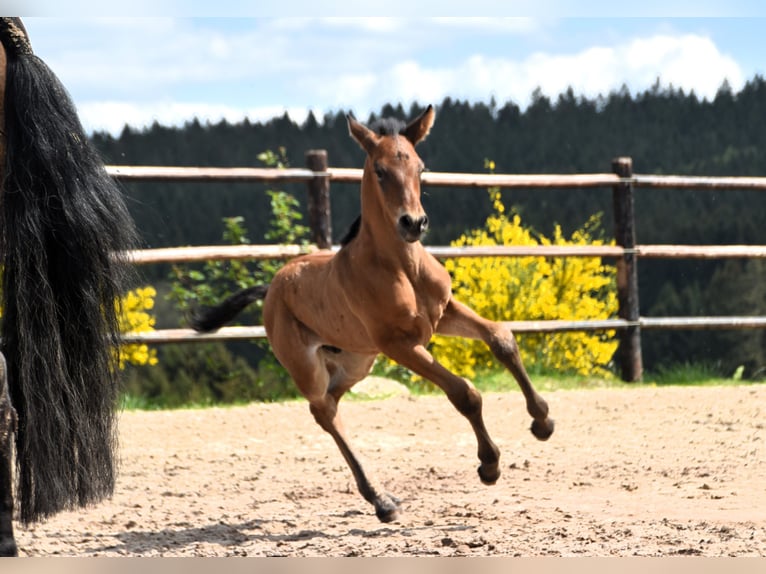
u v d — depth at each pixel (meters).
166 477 7.81
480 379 13.23
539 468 7.69
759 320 13.65
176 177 11.51
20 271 4.88
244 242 12.96
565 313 14.90
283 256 12.10
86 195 5.04
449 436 9.30
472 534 5.34
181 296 12.55
